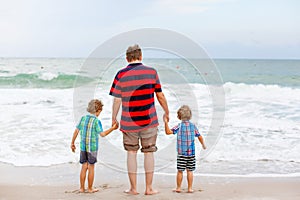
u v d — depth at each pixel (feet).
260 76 80.12
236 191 14.15
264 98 44.91
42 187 14.73
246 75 81.87
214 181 15.70
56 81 69.67
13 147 21.48
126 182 15.49
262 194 13.78
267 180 15.83
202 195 13.48
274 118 30.96
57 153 20.40
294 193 13.94
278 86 57.21
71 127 26.94
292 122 29.25
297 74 82.94
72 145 14.35
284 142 22.97
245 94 48.88
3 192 14.03
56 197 13.19
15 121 29.04
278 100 42.96
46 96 45.24
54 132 25.34
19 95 46.39
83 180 13.96
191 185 14.05
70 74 70.85
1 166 18.13
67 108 35.55
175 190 14.10
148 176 13.50
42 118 30.25
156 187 14.70
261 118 30.86
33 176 16.46
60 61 110.63
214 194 13.66
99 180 15.88
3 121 28.99
